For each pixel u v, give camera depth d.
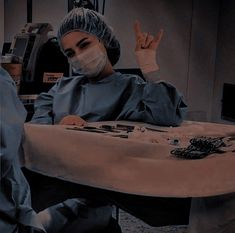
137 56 1.50
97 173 1.01
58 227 1.42
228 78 3.56
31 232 0.93
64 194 1.14
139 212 1.07
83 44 1.62
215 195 0.97
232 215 1.06
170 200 1.05
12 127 0.83
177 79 3.61
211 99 3.82
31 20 2.72
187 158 0.98
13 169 0.87
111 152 1.02
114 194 1.07
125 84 1.63
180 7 3.52
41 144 1.11
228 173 0.97
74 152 1.06
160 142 1.11
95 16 1.62
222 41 3.65
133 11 3.33
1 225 0.86
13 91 0.88
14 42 2.19
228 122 3.55
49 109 1.75
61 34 1.67
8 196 0.87
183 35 3.57
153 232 2.17
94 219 1.53
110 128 1.32
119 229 1.64
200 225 1.08
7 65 1.82
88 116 1.60
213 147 1.06
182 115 1.52
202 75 3.73
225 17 3.59
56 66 2.14
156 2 3.42
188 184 0.94
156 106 1.47
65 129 1.18
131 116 1.57
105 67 1.66
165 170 0.95
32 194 1.18
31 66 2.06
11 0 2.99
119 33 3.28
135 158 0.99
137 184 0.96
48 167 1.09
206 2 3.62
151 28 3.42
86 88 1.67
